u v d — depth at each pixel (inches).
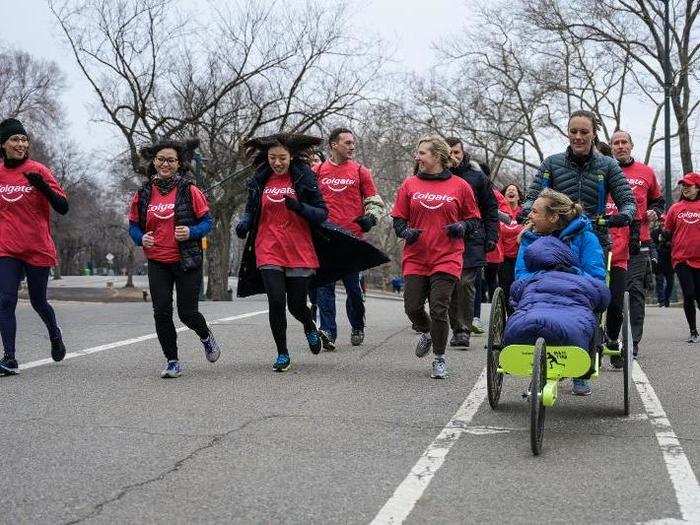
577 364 228.8
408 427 239.9
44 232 336.5
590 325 235.3
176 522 162.7
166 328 319.3
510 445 221.1
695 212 453.4
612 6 1374.3
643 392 298.2
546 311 235.0
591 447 219.5
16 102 2461.9
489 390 259.6
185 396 281.9
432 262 319.0
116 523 162.1
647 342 457.7
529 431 236.8
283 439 225.0
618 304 338.0
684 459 206.8
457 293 409.7
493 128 1748.3
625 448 218.4
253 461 204.1
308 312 344.8
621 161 400.5
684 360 379.9
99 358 370.0
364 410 261.7
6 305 324.5
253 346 414.0
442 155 321.7
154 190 323.3
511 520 163.6
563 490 182.2
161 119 1460.4
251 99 1533.0
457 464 202.4
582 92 1499.8
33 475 191.9
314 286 358.6
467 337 414.3
